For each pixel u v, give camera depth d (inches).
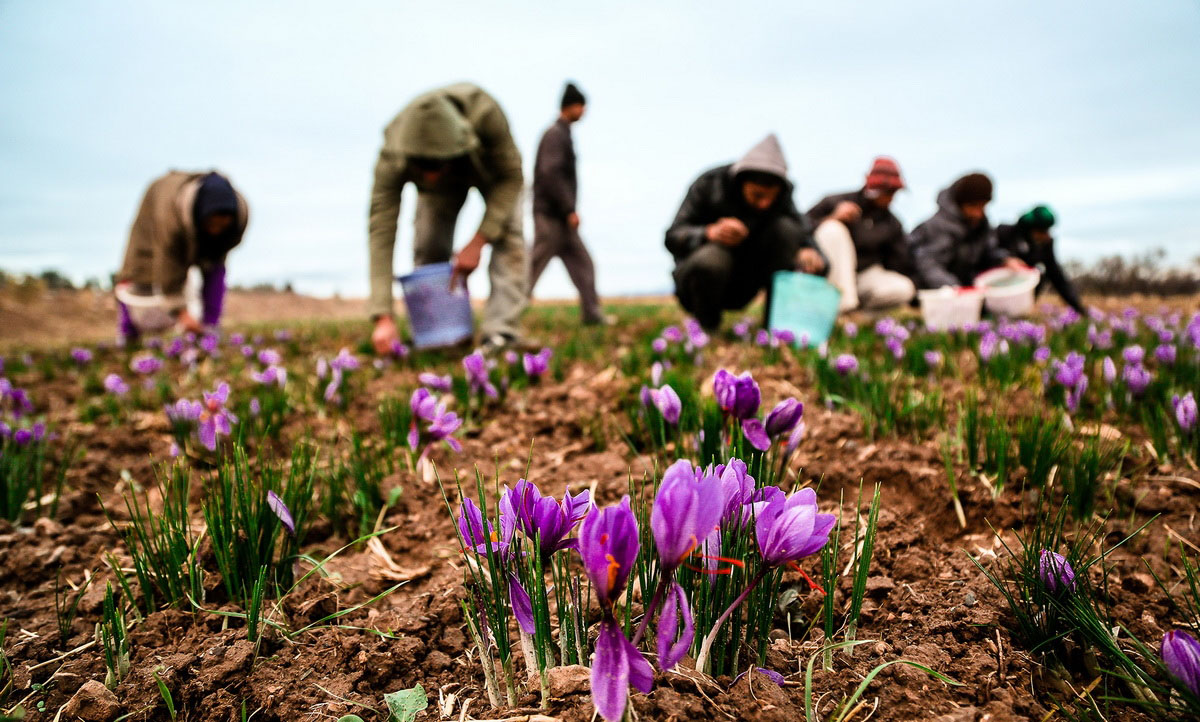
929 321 256.1
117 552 90.7
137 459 134.0
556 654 56.5
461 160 223.8
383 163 222.1
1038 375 149.1
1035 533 60.7
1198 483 92.6
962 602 66.4
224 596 72.9
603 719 45.4
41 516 102.3
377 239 226.8
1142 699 53.2
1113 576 74.1
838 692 53.9
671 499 38.2
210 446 100.1
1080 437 106.7
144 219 296.2
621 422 133.5
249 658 61.2
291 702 56.9
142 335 340.2
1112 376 118.7
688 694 48.6
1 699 59.3
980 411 126.9
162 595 75.0
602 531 37.5
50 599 78.9
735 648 52.0
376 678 59.9
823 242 302.2
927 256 320.8
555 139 331.9
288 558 74.3
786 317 225.9
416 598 72.8
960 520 86.6
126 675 60.9
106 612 60.4
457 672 60.5
